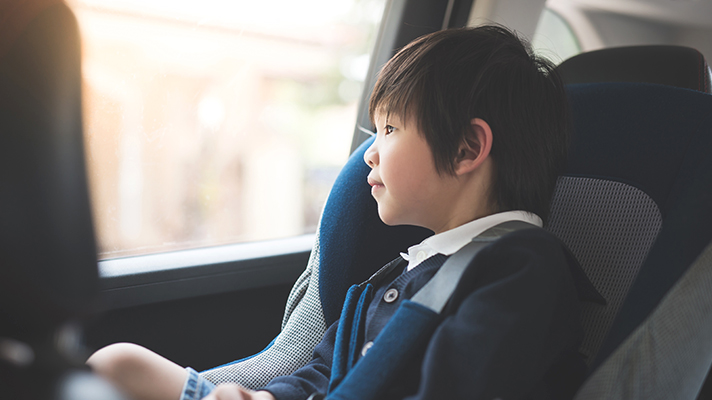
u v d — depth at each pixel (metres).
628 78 1.03
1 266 0.33
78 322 0.37
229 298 1.12
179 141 1.16
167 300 1.03
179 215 1.19
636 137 0.73
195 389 0.64
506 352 0.50
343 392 0.53
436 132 0.62
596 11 1.74
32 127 0.33
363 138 1.36
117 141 1.06
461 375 0.49
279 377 0.71
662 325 0.52
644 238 0.69
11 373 0.36
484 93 0.62
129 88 1.06
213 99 1.19
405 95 0.63
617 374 0.51
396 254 0.86
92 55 1.00
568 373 0.63
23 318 0.35
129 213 1.10
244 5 1.15
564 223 0.77
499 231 0.61
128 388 0.61
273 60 1.25
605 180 0.75
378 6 1.26
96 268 0.37
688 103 0.71
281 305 1.20
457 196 0.65
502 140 0.63
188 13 1.10
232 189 1.27
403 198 0.65
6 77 0.33
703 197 0.59
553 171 0.68
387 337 0.56
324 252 0.85
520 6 1.32
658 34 1.85
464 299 0.55
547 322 0.53
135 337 1.01
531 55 0.70
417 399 0.48
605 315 0.69
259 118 1.28
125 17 1.02
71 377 0.36
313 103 1.33
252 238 1.30
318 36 1.27
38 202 0.33
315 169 1.38
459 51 0.64
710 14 1.77
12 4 0.35
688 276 0.53
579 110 0.80
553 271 0.56
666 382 0.50
